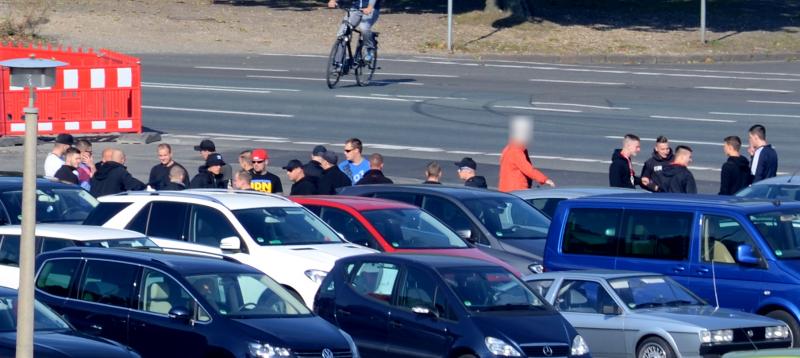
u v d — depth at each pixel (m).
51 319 38.41
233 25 170.88
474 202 59.50
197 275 41.03
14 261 51.19
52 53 109.12
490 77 137.38
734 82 137.25
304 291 49.81
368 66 128.62
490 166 90.62
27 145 26.23
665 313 45.78
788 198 63.47
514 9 179.88
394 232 55.12
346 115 112.12
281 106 116.31
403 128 106.25
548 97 123.50
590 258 53.12
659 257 51.44
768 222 50.09
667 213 51.69
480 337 40.97
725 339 44.28
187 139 100.50
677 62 158.88
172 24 168.62
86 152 73.00
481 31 172.75
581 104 119.50
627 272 48.91
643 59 158.88
